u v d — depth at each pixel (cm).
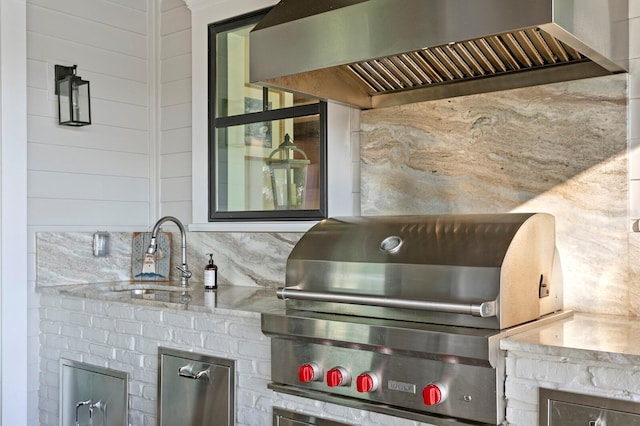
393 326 189
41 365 323
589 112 221
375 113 271
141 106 371
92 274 342
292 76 239
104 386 291
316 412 214
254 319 233
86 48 345
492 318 179
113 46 357
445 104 253
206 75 340
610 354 157
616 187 216
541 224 204
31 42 322
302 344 213
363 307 206
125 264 358
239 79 327
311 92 247
